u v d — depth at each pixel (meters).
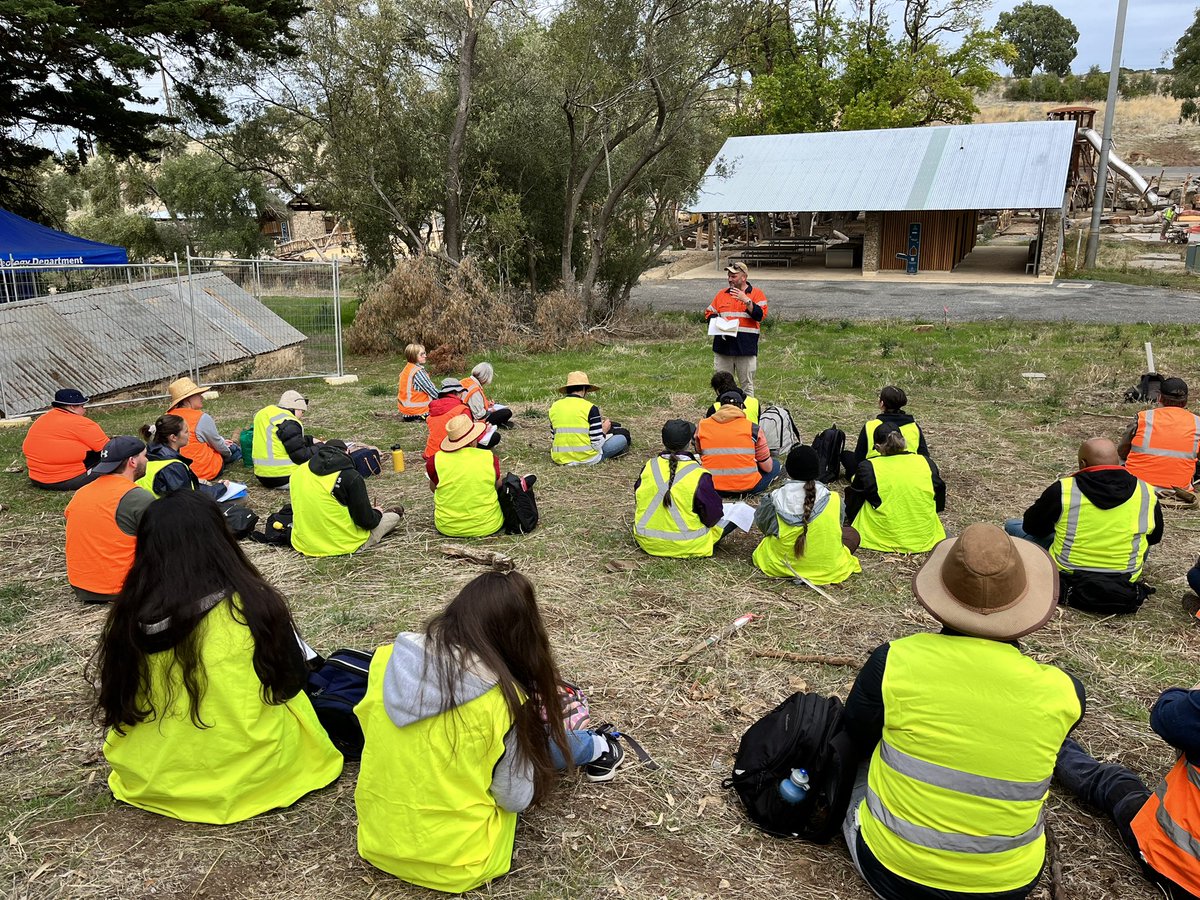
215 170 32.94
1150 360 10.53
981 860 2.57
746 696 4.20
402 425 10.14
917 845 2.62
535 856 3.10
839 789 2.98
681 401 11.04
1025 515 5.29
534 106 17.56
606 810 3.36
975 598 2.51
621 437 8.48
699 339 16.80
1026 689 2.50
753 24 16.16
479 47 17.67
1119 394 10.64
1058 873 2.95
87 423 7.84
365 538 6.13
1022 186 24.81
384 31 16.23
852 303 21.56
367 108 16.98
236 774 3.23
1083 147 37.06
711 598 5.30
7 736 3.89
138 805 3.33
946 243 27.31
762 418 7.69
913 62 37.88
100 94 16.09
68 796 3.44
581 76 15.30
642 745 3.80
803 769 3.07
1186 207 40.97
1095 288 23.05
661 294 24.97
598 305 17.94
